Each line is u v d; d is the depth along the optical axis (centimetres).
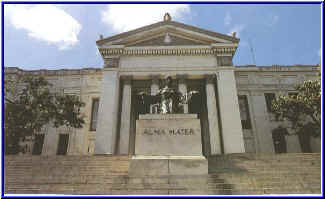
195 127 1036
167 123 1043
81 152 3073
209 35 2859
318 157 1406
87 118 3256
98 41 2841
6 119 2145
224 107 2542
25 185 1008
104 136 2417
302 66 3512
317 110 2377
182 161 968
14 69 3338
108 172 1217
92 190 910
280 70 3509
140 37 2894
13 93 2930
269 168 1266
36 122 2345
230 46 2794
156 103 1170
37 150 3127
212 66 2769
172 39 2908
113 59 2808
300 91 2566
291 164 1309
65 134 3209
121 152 2412
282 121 3180
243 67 3553
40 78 2566
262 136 3156
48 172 1223
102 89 2639
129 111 2602
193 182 923
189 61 2802
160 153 996
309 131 2623
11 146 2247
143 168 960
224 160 1525
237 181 977
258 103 3338
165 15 3075
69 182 1041
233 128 2445
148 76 2744
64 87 3459
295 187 955
